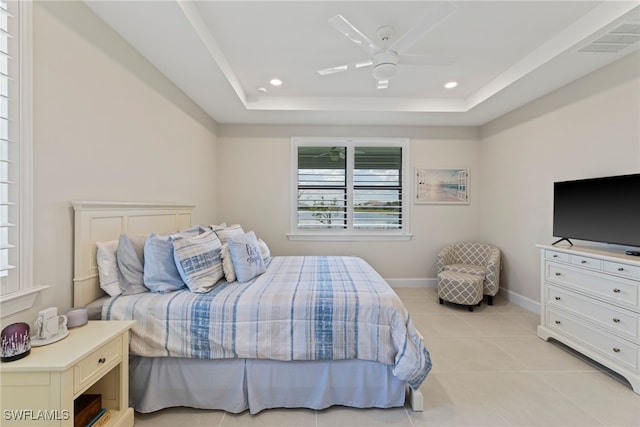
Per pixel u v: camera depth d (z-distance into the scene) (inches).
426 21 67.2
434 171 167.0
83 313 57.8
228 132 163.3
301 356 64.6
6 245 49.6
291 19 80.7
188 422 62.3
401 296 150.9
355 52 99.1
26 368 42.6
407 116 148.6
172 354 63.9
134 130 85.0
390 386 65.6
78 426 50.4
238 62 105.4
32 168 53.8
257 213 165.3
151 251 71.3
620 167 91.0
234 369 65.4
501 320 119.1
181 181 115.7
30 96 53.2
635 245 79.8
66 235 62.2
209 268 77.6
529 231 130.0
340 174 167.9
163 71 98.5
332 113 144.5
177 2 65.5
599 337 81.6
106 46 73.1
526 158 131.4
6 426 43.6
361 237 167.0
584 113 103.0
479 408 66.4
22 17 51.7
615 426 60.8
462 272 140.8
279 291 71.9
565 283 93.0
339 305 66.1
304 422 62.5
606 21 73.5
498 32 86.8
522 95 120.9
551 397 70.2
